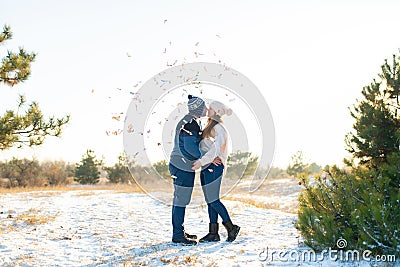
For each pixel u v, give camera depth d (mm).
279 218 10242
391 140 7316
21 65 10727
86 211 11320
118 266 6020
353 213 6145
